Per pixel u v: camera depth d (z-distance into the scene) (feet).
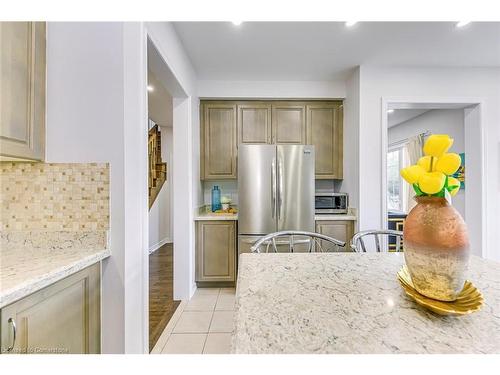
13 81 4.06
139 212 5.01
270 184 10.07
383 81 10.14
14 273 3.46
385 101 10.11
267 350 1.72
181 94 9.11
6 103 3.93
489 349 1.73
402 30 7.82
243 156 10.10
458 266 2.12
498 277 3.11
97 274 4.71
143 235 5.13
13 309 3.06
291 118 11.59
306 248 10.00
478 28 7.73
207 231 10.34
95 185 4.90
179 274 9.43
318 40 8.38
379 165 10.12
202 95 11.17
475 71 10.28
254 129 11.51
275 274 3.26
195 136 10.56
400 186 18.29
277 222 10.03
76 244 4.82
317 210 10.97
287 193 10.09
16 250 4.73
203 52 9.06
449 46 8.78
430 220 2.21
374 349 1.73
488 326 2.01
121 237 4.91
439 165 2.19
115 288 4.88
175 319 8.01
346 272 3.33
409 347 1.76
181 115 9.50
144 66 5.21
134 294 5.00
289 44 8.60
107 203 4.90
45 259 4.13
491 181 10.23
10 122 4.01
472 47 8.84
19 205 4.83
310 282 2.97
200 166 11.43
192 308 8.75
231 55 9.30
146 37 5.37
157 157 18.38
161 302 9.21
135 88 5.00
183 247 9.43
